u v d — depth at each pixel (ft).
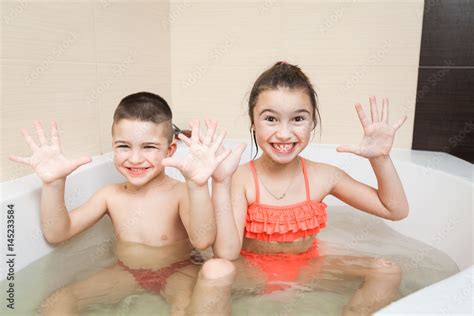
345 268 2.93
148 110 3.05
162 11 5.41
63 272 2.81
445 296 1.58
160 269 2.86
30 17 3.28
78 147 3.94
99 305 2.41
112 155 4.23
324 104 5.13
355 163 4.55
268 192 3.18
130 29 4.70
